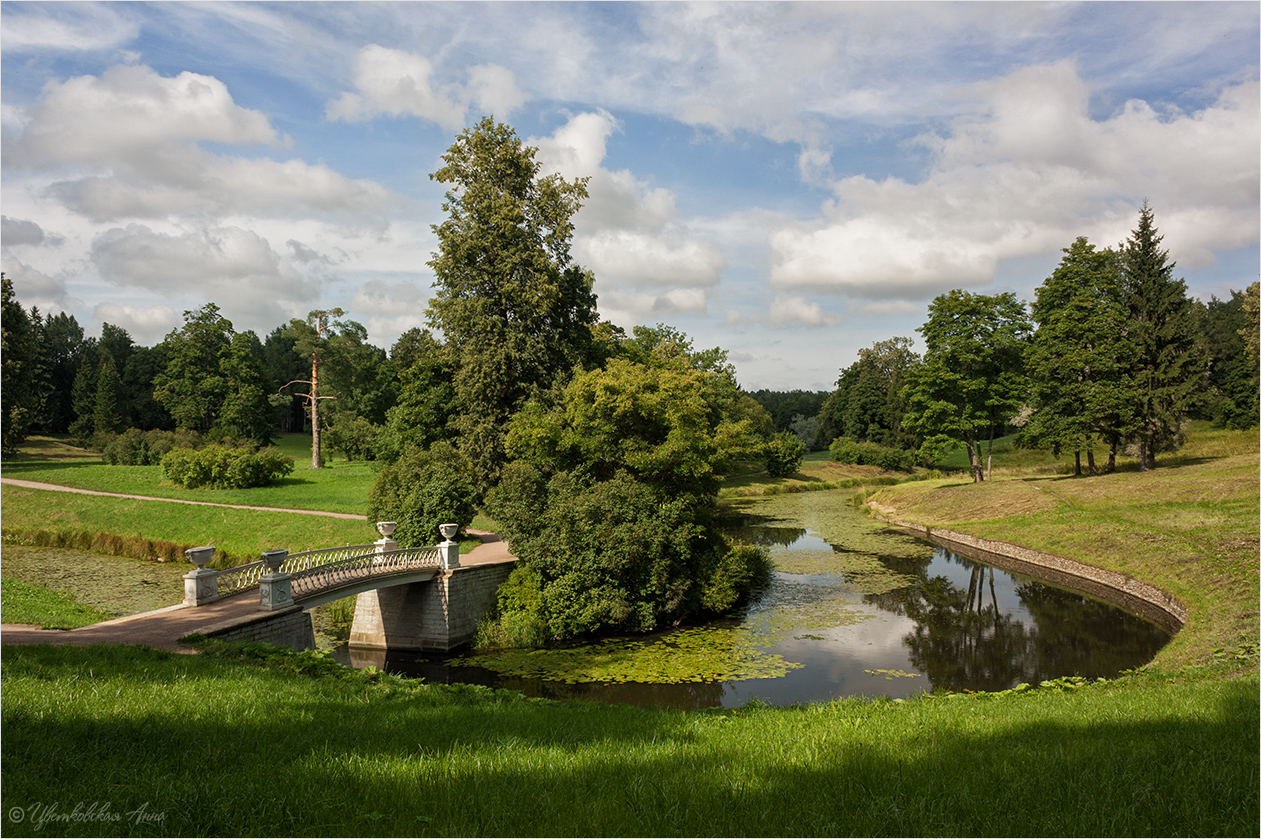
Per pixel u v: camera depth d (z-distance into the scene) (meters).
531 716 9.59
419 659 21.97
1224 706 8.28
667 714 10.06
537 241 35.44
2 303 59.34
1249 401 62.56
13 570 30.44
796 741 7.50
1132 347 44.62
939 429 53.59
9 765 5.81
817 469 88.31
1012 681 18.28
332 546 32.03
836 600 28.67
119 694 8.38
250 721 7.75
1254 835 4.68
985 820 4.97
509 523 25.81
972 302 51.31
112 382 85.94
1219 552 25.53
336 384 79.69
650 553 24.97
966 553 38.31
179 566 32.88
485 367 33.09
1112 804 5.20
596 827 4.97
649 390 28.33
